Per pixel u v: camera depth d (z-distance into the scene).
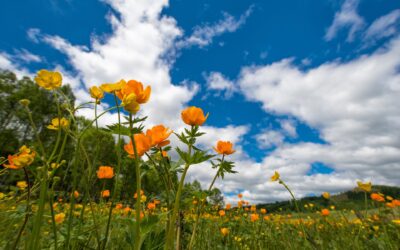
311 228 4.04
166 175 1.75
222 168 2.14
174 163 1.83
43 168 1.17
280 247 3.76
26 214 1.46
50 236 2.09
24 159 1.37
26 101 1.20
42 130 25.97
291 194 2.96
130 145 1.55
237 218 5.40
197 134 1.57
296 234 4.03
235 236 4.15
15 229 2.02
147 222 1.21
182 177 1.39
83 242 1.72
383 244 3.50
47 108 29.66
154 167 1.72
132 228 1.40
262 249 3.70
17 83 31.47
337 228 4.00
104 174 2.14
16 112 28.19
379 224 4.10
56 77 1.31
